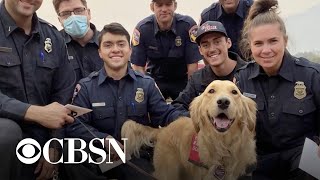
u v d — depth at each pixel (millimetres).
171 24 1617
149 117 1188
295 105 999
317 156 899
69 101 1104
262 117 1039
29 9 990
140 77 1169
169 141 1071
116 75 1128
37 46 1044
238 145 1004
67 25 1358
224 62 1274
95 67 1404
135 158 1103
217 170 1010
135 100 1137
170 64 1661
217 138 995
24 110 927
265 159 1032
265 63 999
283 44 1001
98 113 1112
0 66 972
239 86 1079
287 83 1014
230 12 1612
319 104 991
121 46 1120
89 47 1413
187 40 1631
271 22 991
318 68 1014
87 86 1124
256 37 1005
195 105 1028
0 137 845
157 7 1577
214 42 1268
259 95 1043
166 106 1167
